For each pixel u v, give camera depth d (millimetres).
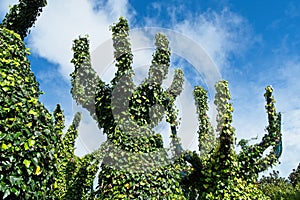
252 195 9148
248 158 9773
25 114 4984
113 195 7035
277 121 10180
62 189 11805
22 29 8172
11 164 4359
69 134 12875
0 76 5156
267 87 10531
